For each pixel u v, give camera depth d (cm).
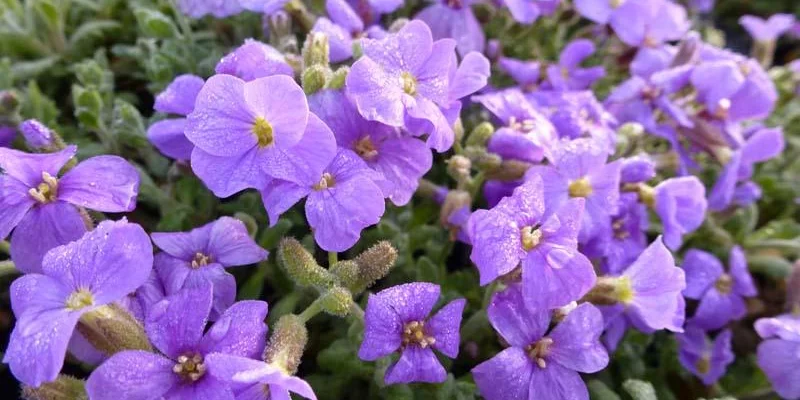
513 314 10
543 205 10
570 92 14
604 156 11
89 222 9
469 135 13
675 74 14
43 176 9
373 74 9
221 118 9
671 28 16
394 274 12
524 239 9
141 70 15
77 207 9
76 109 13
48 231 9
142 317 9
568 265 9
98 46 16
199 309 8
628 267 11
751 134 15
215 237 10
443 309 9
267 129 9
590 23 19
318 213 9
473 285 13
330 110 10
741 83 14
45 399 8
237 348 8
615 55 17
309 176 9
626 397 12
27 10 15
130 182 9
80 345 9
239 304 8
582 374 12
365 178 9
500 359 9
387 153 10
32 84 13
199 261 10
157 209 13
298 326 9
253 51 10
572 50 15
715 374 13
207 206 12
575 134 12
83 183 9
